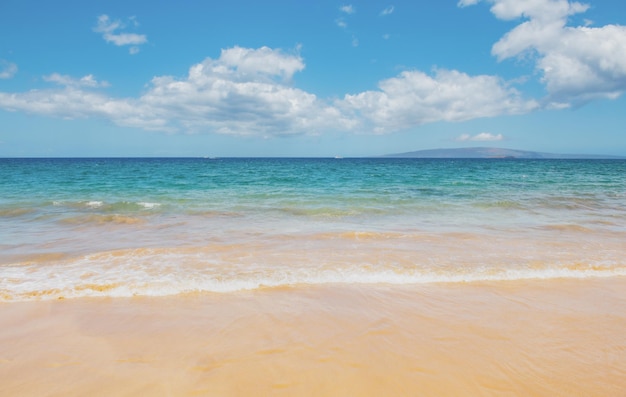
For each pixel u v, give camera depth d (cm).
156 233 938
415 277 612
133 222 1080
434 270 644
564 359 376
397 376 342
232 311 481
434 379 339
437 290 560
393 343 402
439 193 1856
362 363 362
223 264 671
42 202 1456
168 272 624
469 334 424
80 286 556
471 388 328
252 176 3266
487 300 524
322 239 866
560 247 798
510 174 3756
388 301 518
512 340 412
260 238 878
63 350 385
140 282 575
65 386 325
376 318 463
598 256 732
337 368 354
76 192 1864
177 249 766
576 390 327
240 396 313
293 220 1129
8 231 958
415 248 787
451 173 3909
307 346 394
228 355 376
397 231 959
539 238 881
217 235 913
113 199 1577
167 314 471
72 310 482
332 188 2142
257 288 561
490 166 6444
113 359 368
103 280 582
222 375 342
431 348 392
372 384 331
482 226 1036
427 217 1184
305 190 2019
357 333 423
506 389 328
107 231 962
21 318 457
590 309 497
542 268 658
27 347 390
